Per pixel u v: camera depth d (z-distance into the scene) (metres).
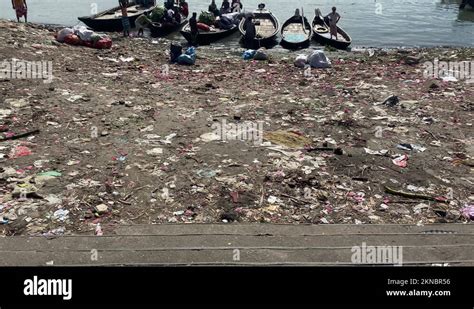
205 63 14.72
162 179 6.69
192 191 6.42
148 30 20.66
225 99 10.43
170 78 12.20
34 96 9.61
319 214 6.00
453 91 11.38
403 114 9.62
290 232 5.53
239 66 14.49
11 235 5.32
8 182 6.34
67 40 14.46
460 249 5.22
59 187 6.31
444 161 7.52
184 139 8.04
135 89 10.83
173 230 5.50
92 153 7.35
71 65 12.30
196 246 5.20
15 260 4.86
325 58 14.52
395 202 6.33
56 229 5.46
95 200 6.08
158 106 9.68
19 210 5.76
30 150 7.32
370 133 8.55
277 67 14.45
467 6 28.27
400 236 5.47
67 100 9.57
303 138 8.25
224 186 6.56
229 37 20.28
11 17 24.47
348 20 25.50
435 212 6.10
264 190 6.51
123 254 5.02
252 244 5.27
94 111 9.12
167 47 17.22
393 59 15.91
